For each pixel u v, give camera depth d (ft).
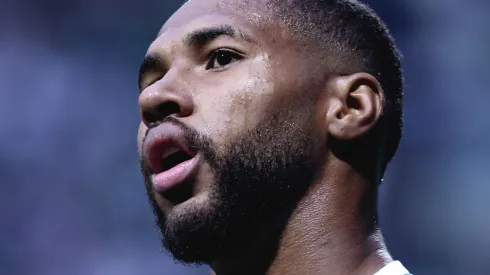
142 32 55.93
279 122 12.67
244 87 12.67
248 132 12.51
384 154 13.88
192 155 12.45
